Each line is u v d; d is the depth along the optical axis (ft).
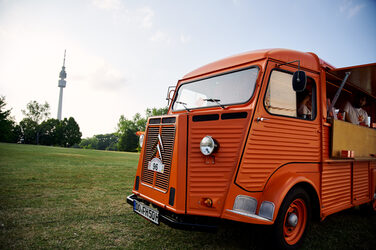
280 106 11.04
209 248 10.70
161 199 10.78
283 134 10.94
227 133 9.98
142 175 12.57
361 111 18.80
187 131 10.49
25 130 221.25
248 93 10.68
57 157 51.52
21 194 18.16
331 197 13.04
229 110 10.16
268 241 10.04
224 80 11.99
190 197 9.91
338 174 13.79
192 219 9.95
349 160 14.10
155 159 11.65
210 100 11.54
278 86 11.09
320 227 14.47
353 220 16.49
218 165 9.84
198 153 10.18
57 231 11.65
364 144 16.67
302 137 11.67
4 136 175.11
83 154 71.56
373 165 17.72
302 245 11.45
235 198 9.55
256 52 11.40
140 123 250.16
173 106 14.70
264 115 10.39
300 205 11.35
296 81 10.05
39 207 15.24
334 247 11.52
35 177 25.41
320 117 12.62
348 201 14.58
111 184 23.94
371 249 11.56
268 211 9.44
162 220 10.13
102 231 11.97
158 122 11.96
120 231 12.10
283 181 10.16
